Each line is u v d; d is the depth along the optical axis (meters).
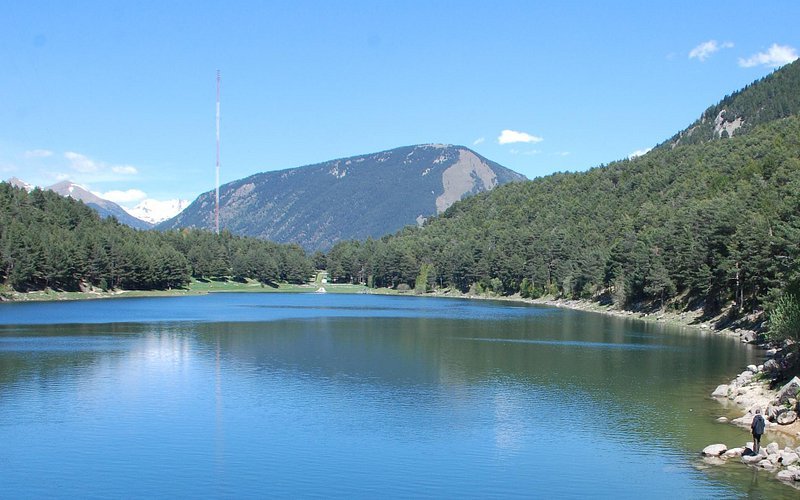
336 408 67.12
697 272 141.62
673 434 57.06
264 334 132.62
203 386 77.69
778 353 75.44
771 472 47.12
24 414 64.12
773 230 119.88
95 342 117.44
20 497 43.78
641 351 105.69
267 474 47.84
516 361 96.50
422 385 78.50
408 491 44.75
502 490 44.94
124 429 59.06
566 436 56.97
